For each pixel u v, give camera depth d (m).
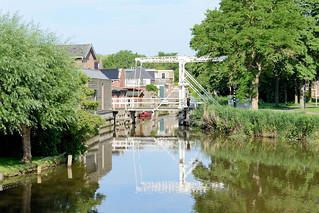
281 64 45.97
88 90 27.14
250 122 34.41
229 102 44.59
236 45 35.97
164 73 91.25
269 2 35.19
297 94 59.41
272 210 14.59
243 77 37.84
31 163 20.34
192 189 17.75
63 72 20.31
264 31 33.38
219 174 20.70
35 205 15.13
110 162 24.22
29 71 16.97
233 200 15.91
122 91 62.03
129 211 14.69
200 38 37.28
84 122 23.81
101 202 15.75
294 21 35.06
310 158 24.42
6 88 16.59
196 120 45.69
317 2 45.47
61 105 19.75
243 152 27.05
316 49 43.94
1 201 15.54
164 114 73.69
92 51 49.94
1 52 16.42
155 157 26.22
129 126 47.69
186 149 29.45
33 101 17.20
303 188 17.56
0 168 18.86
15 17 17.94
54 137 22.66
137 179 19.72
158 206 15.27
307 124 30.72
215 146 30.03
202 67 64.31
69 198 16.22
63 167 22.06
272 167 22.06
